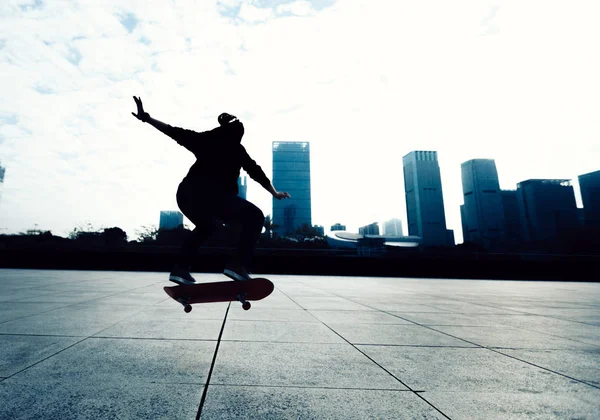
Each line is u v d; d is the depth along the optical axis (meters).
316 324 4.26
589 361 2.81
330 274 21.17
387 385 2.10
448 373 2.39
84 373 2.14
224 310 5.23
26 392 1.79
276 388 2.00
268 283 2.58
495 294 10.12
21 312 4.52
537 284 17.06
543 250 118.81
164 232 53.62
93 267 19.08
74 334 3.27
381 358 2.75
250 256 2.63
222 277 13.22
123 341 3.05
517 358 2.86
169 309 5.13
